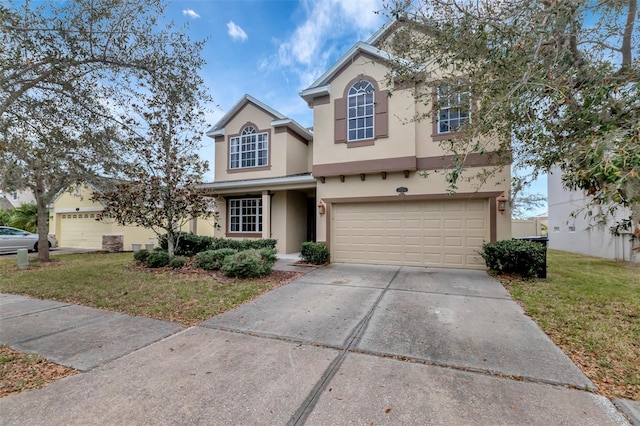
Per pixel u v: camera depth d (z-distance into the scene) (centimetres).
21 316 533
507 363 348
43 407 275
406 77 686
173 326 479
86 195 1734
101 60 561
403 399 281
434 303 580
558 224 1658
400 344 401
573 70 425
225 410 267
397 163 984
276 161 1356
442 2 504
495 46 463
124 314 539
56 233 1883
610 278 777
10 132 560
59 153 679
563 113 448
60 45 508
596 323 466
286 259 1182
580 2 386
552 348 386
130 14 556
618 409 267
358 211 1073
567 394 289
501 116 488
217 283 751
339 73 1077
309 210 1588
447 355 369
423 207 988
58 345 409
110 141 753
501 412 262
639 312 514
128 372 335
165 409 269
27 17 473
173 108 827
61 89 568
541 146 504
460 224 944
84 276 850
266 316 520
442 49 548
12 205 2703
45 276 863
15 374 334
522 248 774
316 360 359
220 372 333
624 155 261
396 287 709
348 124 1063
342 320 495
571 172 388
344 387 301
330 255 1091
